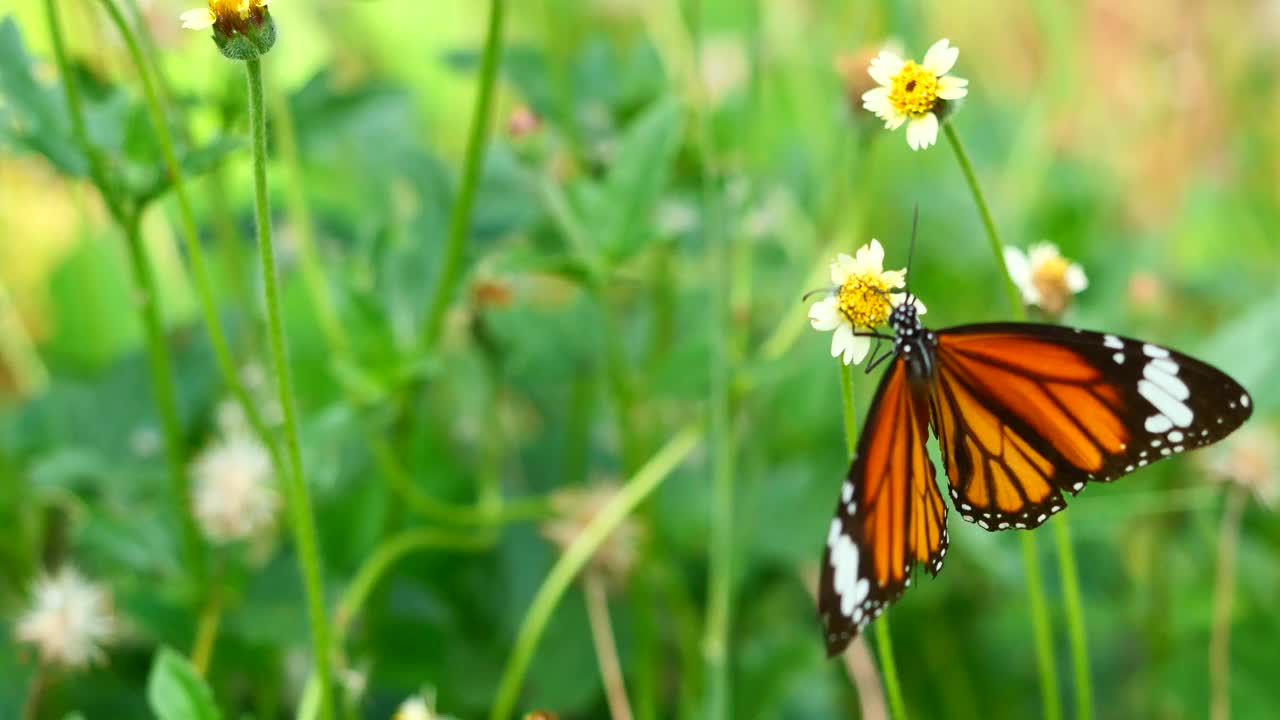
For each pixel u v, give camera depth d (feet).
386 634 2.10
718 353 1.98
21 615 2.07
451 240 2.02
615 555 2.05
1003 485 1.67
